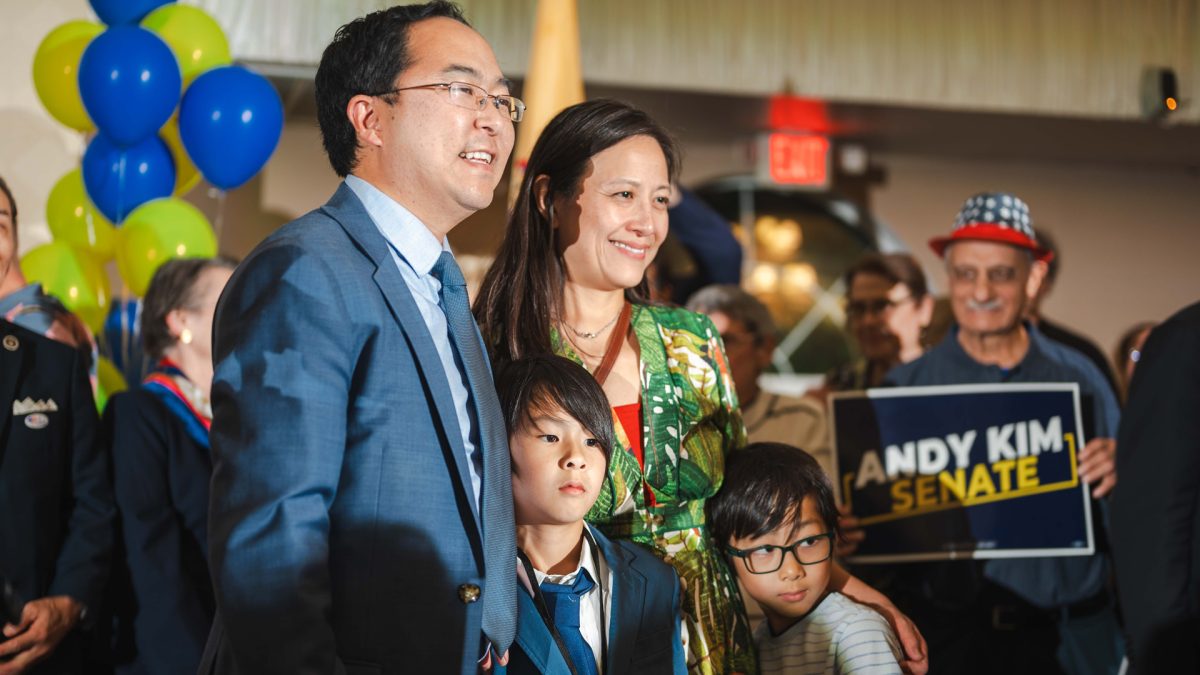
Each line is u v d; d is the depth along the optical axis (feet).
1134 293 20.93
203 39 11.65
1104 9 17.38
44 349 8.07
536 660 5.55
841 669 6.79
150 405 8.58
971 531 9.82
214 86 10.78
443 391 4.92
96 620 7.84
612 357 6.60
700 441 6.72
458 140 5.10
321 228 4.97
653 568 6.07
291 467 4.41
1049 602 9.91
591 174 6.56
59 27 11.75
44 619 7.46
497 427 5.31
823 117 17.87
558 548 5.85
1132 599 7.48
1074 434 9.91
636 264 6.58
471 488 4.96
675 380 6.71
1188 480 7.32
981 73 17.10
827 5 16.72
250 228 17.40
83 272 11.44
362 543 4.69
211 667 4.92
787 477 6.90
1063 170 20.89
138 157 11.02
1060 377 10.84
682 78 16.22
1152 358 7.57
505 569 5.18
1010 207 11.02
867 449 9.85
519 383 5.82
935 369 11.11
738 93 16.43
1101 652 9.92
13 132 13.42
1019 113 17.24
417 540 4.75
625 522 6.42
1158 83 17.22
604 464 5.85
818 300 20.17
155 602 8.00
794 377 20.02
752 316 10.87
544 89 11.26
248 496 4.37
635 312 6.89
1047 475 9.89
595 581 5.86
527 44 15.29
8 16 13.50
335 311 4.68
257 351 4.54
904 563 10.09
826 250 20.29
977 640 9.92
